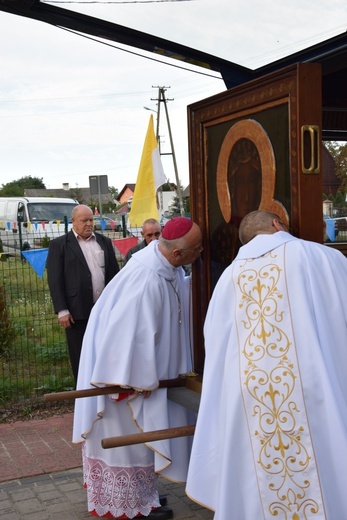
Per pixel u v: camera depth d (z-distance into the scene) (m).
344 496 2.20
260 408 2.32
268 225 2.58
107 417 3.31
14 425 5.16
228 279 2.52
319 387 2.26
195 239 3.17
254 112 2.86
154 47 3.98
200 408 2.52
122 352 3.09
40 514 3.65
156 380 3.12
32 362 6.66
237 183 3.04
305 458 2.27
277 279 2.38
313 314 2.32
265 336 2.35
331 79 4.25
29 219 17.78
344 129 4.37
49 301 9.22
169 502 3.77
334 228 4.40
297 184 2.58
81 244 5.12
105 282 5.14
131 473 3.33
